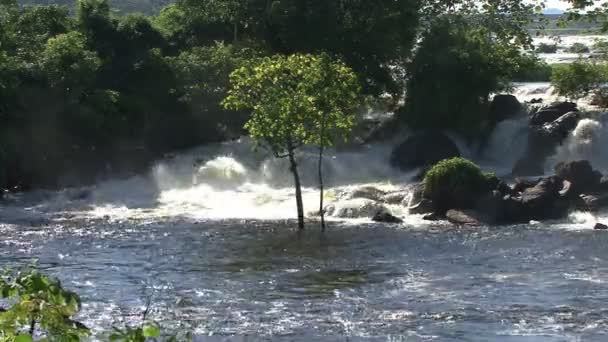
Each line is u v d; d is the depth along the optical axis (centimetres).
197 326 2186
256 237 3553
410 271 2864
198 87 5853
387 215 3953
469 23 5847
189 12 7112
